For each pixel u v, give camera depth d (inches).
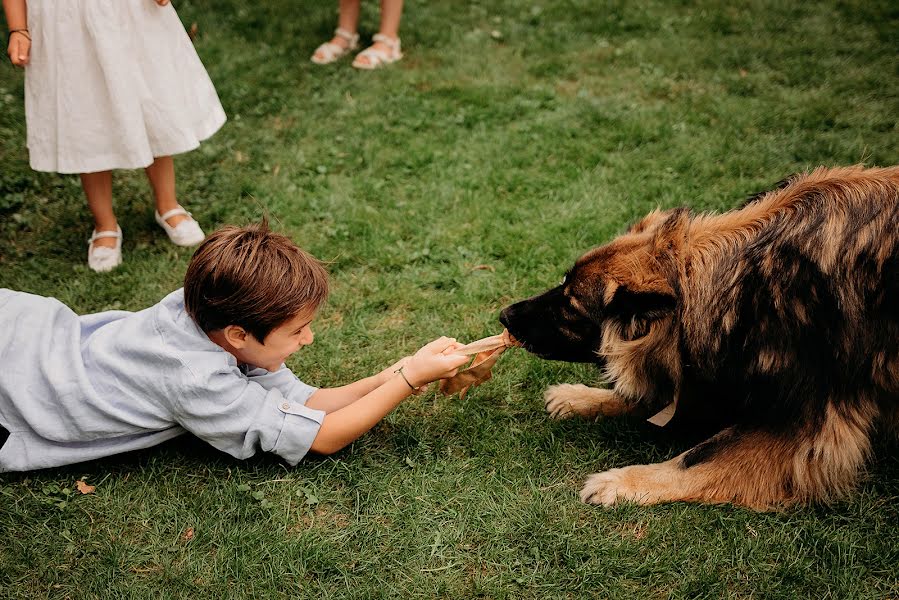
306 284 98.6
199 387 96.4
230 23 271.7
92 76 135.0
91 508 99.8
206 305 95.8
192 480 104.4
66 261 154.2
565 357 110.1
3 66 237.0
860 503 101.3
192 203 175.3
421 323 137.6
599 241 159.6
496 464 108.1
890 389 97.5
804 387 94.5
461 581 92.0
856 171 96.7
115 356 100.4
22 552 93.1
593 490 103.1
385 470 106.7
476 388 122.6
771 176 180.4
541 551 95.5
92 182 148.3
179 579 90.6
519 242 158.9
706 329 95.7
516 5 287.4
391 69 238.7
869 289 91.1
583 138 199.6
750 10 280.1
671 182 179.0
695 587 90.6
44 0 130.0
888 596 90.2
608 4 286.7
